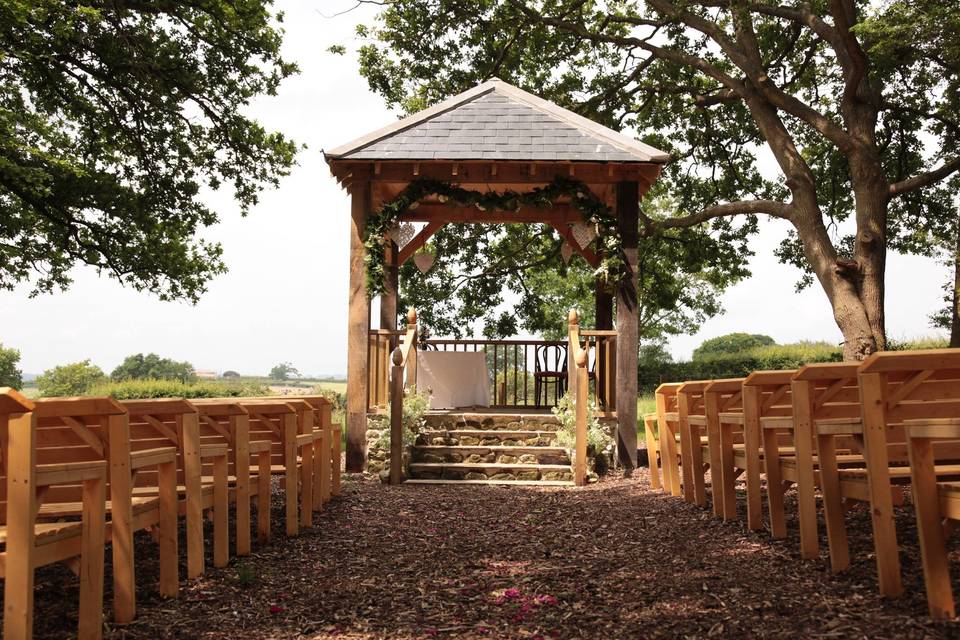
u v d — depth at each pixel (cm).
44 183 1581
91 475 306
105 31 1563
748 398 485
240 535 475
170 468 384
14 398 263
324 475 672
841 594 343
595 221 989
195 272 1867
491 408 1129
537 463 912
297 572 443
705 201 2097
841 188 1945
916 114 1758
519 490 819
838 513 379
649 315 3784
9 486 268
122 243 1761
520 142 1000
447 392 1117
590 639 320
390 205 991
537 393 1167
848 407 420
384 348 1023
